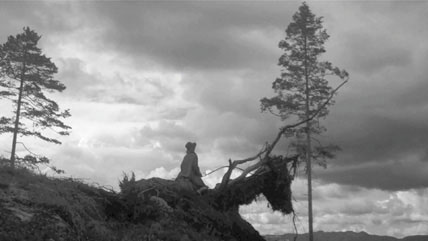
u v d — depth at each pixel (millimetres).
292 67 34969
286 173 17344
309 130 33094
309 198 32156
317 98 33875
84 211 11367
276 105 33594
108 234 11273
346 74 34531
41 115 36281
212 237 14539
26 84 36938
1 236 8758
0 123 35500
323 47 35469
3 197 9852
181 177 16703
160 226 12891
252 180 17109
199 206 15562
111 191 13297
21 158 32812
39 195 10414
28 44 37469
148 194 14883
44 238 9305
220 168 17188
